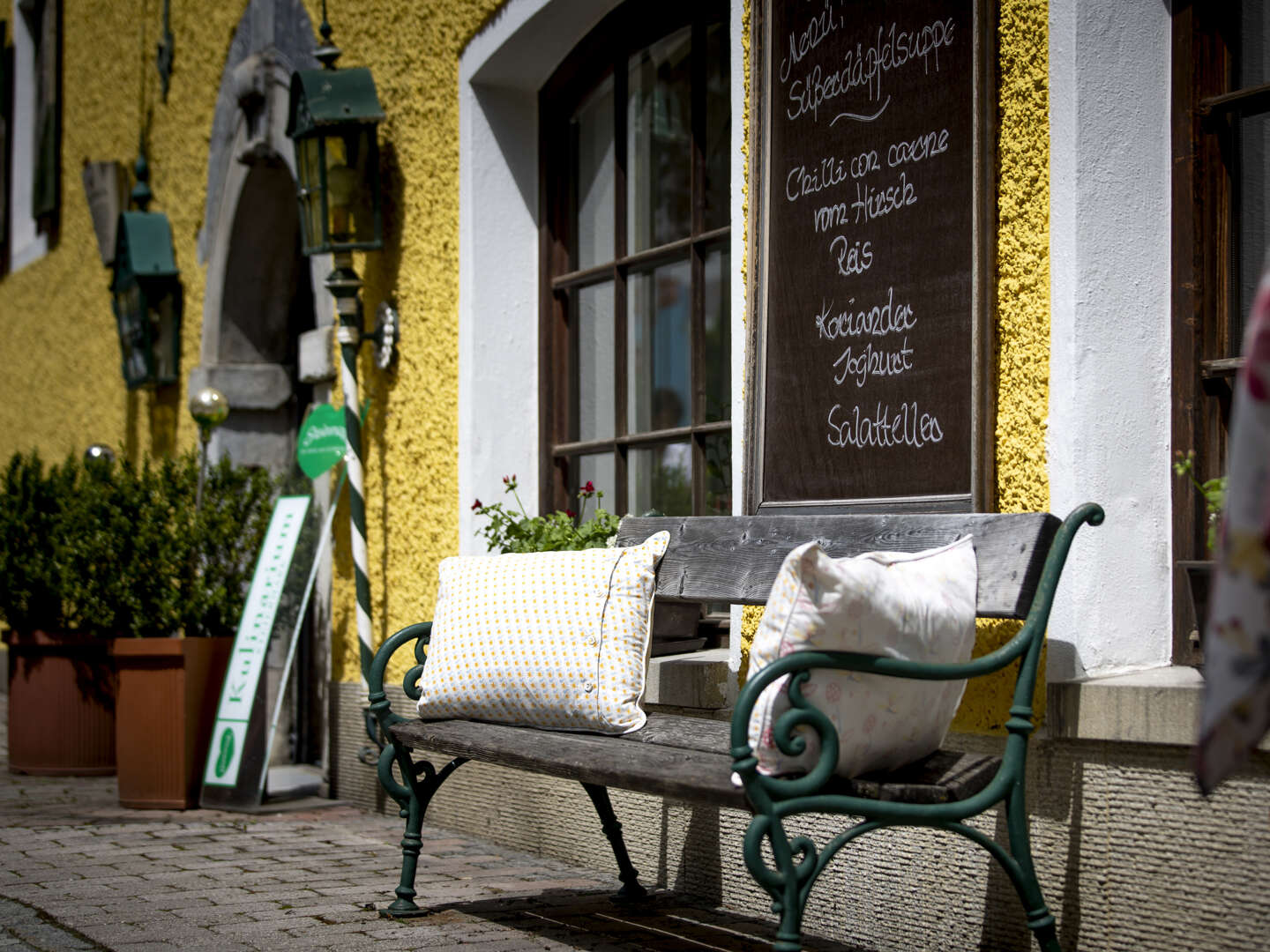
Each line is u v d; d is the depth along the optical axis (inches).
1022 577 112.4
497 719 140.9
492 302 209.2
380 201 221.8
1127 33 128.5
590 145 209.6
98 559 229.0
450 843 192.1
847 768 106.7
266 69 265.1
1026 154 130.0
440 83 215.2
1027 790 122.3
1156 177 130.0
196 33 300.4
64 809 216.1
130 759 217.9
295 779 248.2
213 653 221.1
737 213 162.6
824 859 101.4
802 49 153.7
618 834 154.6
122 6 341.1
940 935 129.6
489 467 207.9
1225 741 75.2
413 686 151.0
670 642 173.8
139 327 307.1
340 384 240.7
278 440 292.5
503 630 139.6
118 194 337.1
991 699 127.7
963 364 134.0
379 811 215.3
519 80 209.9
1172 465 129.0
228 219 282.4
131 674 218.5
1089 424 124.5
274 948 131.0
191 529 230.4
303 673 268.5
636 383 198.2
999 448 131.4
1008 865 108.1
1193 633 126.4
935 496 135.5
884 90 143.6
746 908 150.2
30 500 257.4
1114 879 115.8
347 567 232.2
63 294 378.3
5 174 427.2
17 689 256.7
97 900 151.4
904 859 133.3
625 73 201.2
